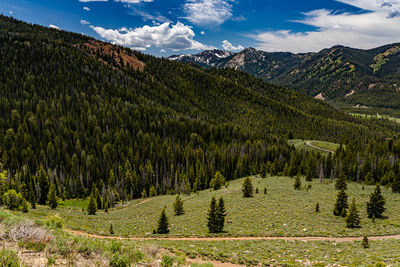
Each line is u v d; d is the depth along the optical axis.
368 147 132.25
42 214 56.25
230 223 46.91
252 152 140.50
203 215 54.44
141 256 12.76
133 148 140.38
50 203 81.06
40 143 126.31
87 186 113.06
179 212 59.03
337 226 42.50
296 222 44.56
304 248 28.56
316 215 48.22
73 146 134.50
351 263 21.73
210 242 31.67
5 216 12.36
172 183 117.06
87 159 121.81
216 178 94.56
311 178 87.12
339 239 35.62
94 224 51.06
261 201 59.66
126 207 83.94
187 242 30.75
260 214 50.25
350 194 63.03
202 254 23.64
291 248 28.44
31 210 64.56
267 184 82.25
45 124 141.38
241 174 125.31
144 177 116.38
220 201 42.34
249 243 31.03
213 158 129.88
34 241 10.02
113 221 56.47
